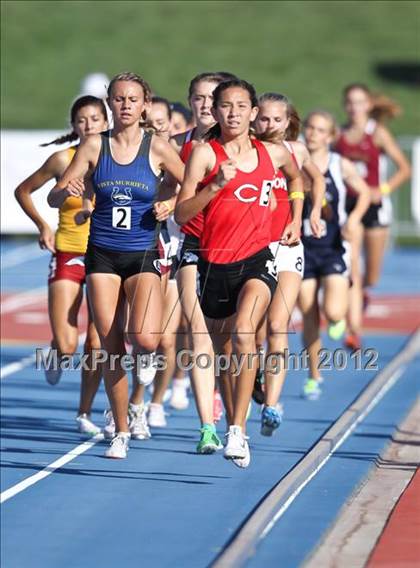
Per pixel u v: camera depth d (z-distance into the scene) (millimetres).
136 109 25609
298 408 36750
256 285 25328
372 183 50031
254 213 25359
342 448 30719
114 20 140625
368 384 40312
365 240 50938
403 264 81000
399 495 25953
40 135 81938
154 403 33531
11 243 90250
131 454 29797
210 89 29344
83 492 25922
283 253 29984
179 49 133875
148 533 22641
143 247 26344
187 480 27047
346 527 23234
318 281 37000
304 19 142250
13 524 23328
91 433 32156
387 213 50906
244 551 20484
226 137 24938
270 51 134000
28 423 34344
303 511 24375
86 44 134625
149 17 141750
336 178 36781
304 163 31109
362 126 49656
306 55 133000
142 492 25922
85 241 30578
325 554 21297
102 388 40969
